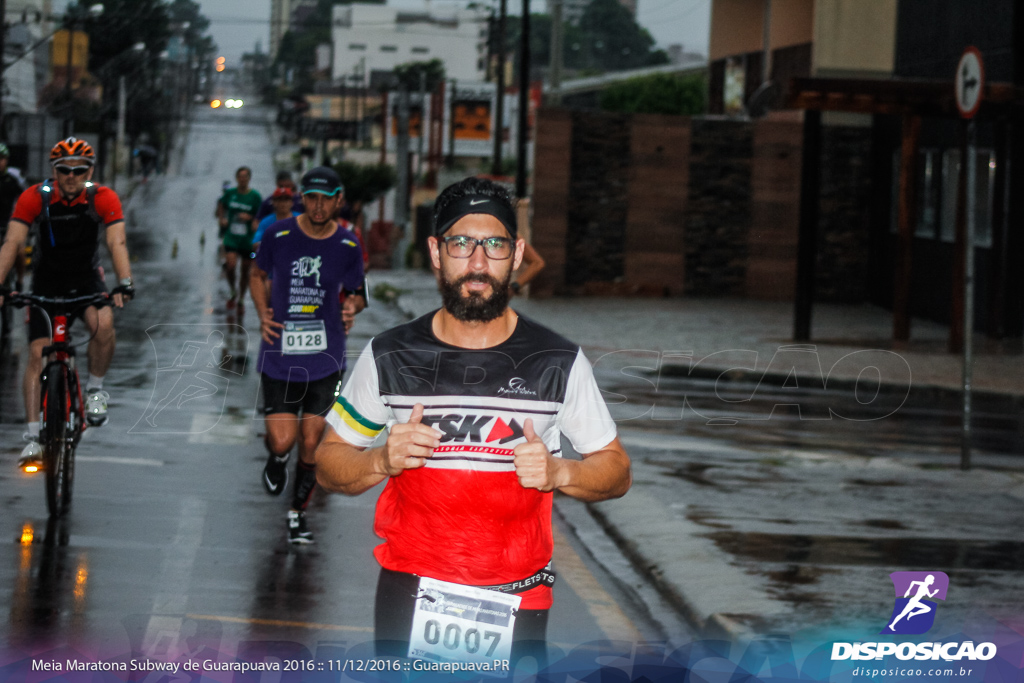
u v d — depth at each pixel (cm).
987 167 2317
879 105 2052
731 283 3186
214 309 2134
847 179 3056
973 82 1059
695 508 841
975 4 2397
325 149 10069
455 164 10662
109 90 9412
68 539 711
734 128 3142
